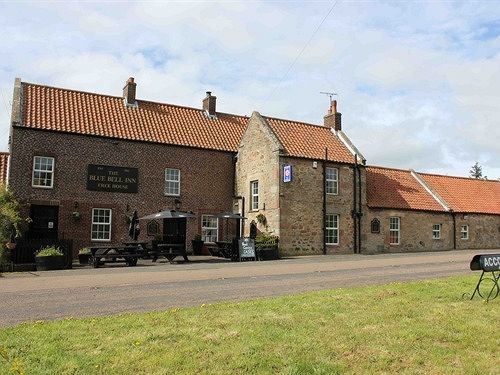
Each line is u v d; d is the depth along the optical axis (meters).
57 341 7.48
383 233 29.61
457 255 24.66
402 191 32.47
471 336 7.82
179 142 28.31
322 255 26.19
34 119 24.67
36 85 26.98
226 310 9.48
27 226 23.61
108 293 12.15
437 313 9.23
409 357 6.99
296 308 9.61
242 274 16.19
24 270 19.56
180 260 23.86
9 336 7.72
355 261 21.14
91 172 25.55
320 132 30.75
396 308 9.60
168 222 27.61
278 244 25.38
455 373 6.48
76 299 11.29
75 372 6.40
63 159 24.94
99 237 25.58
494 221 35.50
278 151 26.22
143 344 7.37
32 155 24.23
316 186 27.30
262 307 9.73
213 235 28.98
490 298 10.64
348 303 10.08
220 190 29.48
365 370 6.58
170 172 28.08
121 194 26.28
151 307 10.26
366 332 8.00
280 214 25.78
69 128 25.23
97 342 7.43
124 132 26.94
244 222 28.88
